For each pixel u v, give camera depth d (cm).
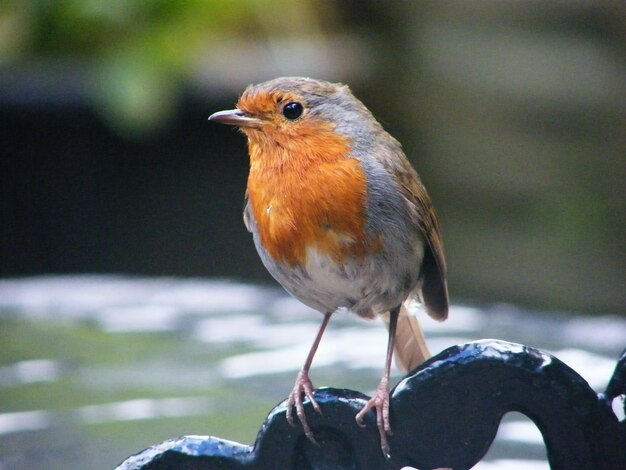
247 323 848
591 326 812
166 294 914
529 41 1562
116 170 1424
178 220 1445
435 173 1634
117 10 1312
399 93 1622
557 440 375
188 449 405
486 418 387
